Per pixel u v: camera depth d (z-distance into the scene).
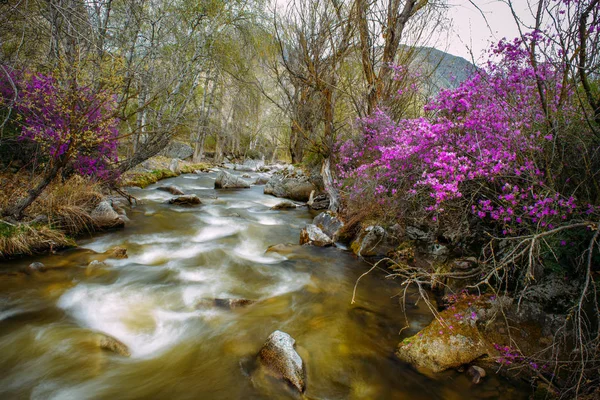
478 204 3.88
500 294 3.71
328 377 2.98
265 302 4.29
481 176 3.22
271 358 2.99
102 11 8.64
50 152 5.58
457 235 4.52
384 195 5.41
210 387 2.81
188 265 5.34
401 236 5.75
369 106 8.06
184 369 3.05
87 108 5.32
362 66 8.24
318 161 12.23
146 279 4.75
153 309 4.04
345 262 5.65
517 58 3.26
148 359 3.19
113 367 3.04
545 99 3.19
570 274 3.33
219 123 24.22
